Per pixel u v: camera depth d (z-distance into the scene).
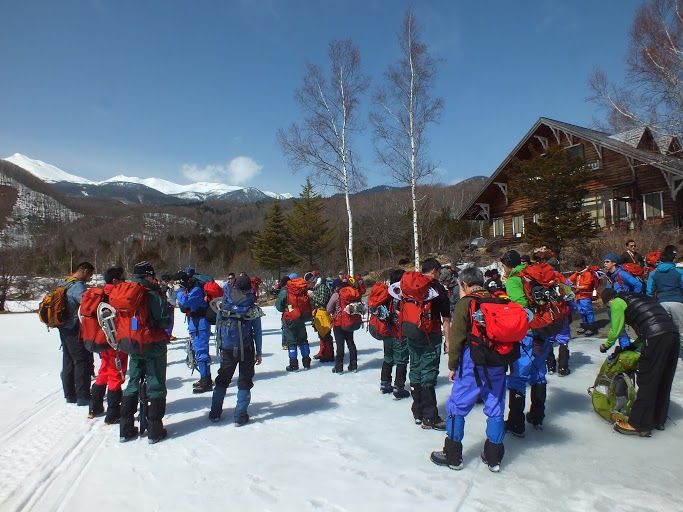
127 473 4.20
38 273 50.25
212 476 4.07
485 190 31.06
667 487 3.58
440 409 5.67
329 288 9.05
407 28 24.97
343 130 26.09
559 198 20.84
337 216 51.97
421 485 3.74
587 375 6.81
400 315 5.18
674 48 16.66
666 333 4.48
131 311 4.86
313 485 3.82
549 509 3.31
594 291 10.12
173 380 7.96
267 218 49.25
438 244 39.22
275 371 8.31
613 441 4.50
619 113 18.47
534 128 27.28
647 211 23.84
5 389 7.55
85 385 6.48
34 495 3.82
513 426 4.67
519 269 5.29
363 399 6.29
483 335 3.82
